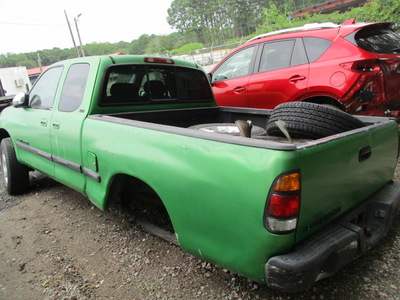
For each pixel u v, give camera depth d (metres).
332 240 1.88
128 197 3.31
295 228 1.75
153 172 2.25
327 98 4.49
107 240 3.20
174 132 2.17
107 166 2.68
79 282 2.58
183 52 46.16
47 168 3.71
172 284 2.49
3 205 4.23
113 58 3.30
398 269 2.49
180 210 2.13
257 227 1.76
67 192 4.51
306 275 1.70
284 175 1.66
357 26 4.33
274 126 2.54
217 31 77.94
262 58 5.22
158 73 3.71
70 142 3.17
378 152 2.44
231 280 2.46
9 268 2.84
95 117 2.93
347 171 2.09
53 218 3.75
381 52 4.30
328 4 27.20
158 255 2.88
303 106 2.44
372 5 10.27
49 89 3.81
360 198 2.32
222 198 1.88
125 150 2.48
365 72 4.08
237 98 5.46
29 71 45.81
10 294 2.50
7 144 4.45
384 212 2.37
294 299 2.24
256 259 1.81
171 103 3.84
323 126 2.38
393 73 4.15
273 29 19.67
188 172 2.03
